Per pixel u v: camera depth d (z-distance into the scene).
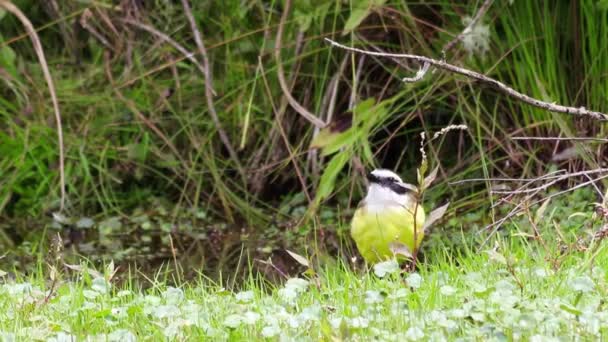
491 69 12.23
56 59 14.21
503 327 6.72
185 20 13.94
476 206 12.57
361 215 9.98
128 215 13.45
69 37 14.09
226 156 13.94
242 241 12.38
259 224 13.05
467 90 13.09
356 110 12.12
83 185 13.71
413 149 13.69
